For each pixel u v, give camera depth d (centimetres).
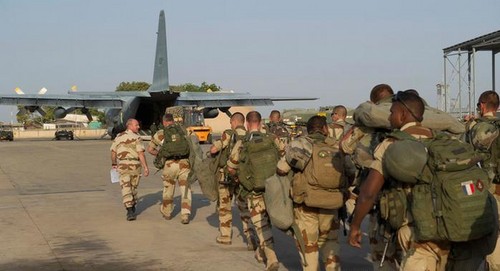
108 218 1100
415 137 422
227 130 812
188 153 1030
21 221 1069
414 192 404
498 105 597
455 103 3325
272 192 573
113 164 1094
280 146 716
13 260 764
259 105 5175
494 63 3341
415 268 414
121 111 4700
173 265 732
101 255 791
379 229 480
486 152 563
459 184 385
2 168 2244
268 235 681
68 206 1258
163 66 5219
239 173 680
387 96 555
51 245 859
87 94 5025
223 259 762
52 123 12475
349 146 516
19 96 4766
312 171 548
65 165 2361
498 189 580
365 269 702
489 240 407
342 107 821
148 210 1200
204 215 1134
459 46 3206
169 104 4728
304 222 574
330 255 588
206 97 4984
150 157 2756
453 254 415
